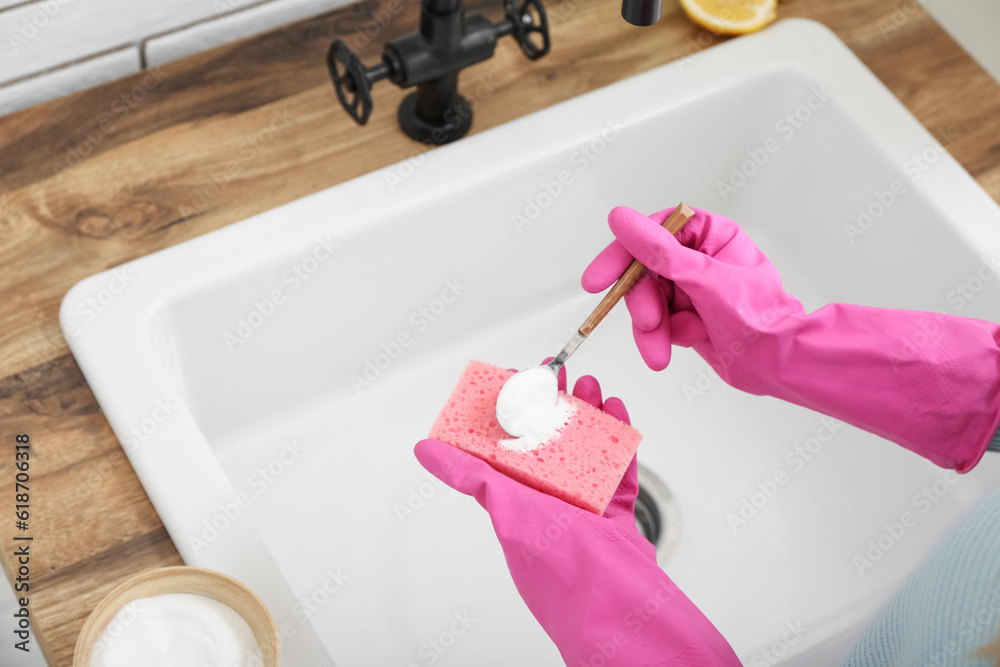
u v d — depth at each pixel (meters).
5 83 0.80
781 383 0.67
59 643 0.59
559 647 0.62
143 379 0.68
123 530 0.64
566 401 0.70
